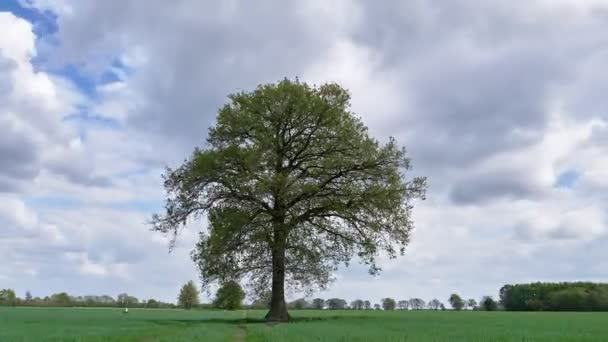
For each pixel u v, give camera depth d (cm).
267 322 4434
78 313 7538
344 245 4700
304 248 4581
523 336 2955
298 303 13512
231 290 4628
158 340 2414
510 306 13838
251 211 4469
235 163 4431
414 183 4647
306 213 4594
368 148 4506
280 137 4691
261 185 4206
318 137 4650
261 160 4419
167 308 14838
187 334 2864
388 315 7062
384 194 4450
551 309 12950
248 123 4566
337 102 4681
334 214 4562
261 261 4666
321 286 4828
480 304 14350
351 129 4588
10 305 13238
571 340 2711
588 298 12638
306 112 4556
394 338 2567
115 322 4578
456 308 14762
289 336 2616
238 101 4656
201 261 4491
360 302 14162
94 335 2752
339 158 4512
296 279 4794
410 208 4634
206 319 5625
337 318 5450
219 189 4550
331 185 4628
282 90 4569
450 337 2750
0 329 3269
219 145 4656
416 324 4278
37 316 5916
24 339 2403
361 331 3106
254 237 4350
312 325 3888
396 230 4566
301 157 4766
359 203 4462
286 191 4262
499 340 2614
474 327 3975
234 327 3869
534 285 13775
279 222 4459
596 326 4428
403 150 4628
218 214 4397
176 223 4594
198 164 4394
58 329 3341
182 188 4522
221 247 4294
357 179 4612
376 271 4619
